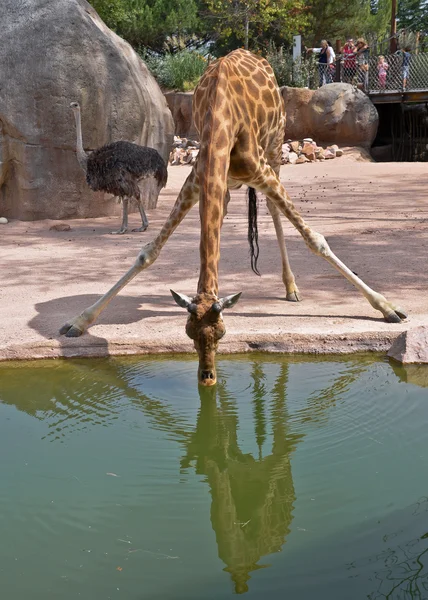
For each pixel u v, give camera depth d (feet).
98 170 32.53
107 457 12.62
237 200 46.14
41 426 13.96
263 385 15.65
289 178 55.77
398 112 79.87
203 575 9.19
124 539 10.09
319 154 68.95
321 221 35.70
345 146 73.92
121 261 27.27
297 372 16.39
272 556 9.49
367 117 73.31
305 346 17.37
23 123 35.86
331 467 11.94
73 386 15.99
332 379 15.90
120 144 32.68
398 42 83.10
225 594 8.73
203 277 13.79
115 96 38.11
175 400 15.07
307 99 74.95
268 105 17.28
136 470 12.17
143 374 16.56
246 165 16.38
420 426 13.33
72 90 36.27
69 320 18.40
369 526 10.10
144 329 18.35
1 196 37.40
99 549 9.84
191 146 72.49
